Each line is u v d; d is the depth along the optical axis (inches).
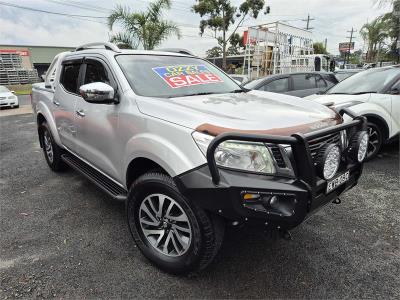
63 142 174.4
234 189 82.7
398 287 98.6
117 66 126.1
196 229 92.0
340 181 99.7
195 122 92.6
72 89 157.2
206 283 100.7
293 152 85.7
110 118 120.9
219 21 809.5
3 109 650.8
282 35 559.2
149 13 472.7
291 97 135.6
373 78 229.1
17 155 252.7
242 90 145.6
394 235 127.0
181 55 154.3
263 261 110.9
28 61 1609.3
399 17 599.5
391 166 204.2
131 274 105.3
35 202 160.6
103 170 135.9
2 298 94.9
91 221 140.2
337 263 109.9
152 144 99.1
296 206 83.7
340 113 123.8
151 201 105.2
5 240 126.0
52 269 108.0
